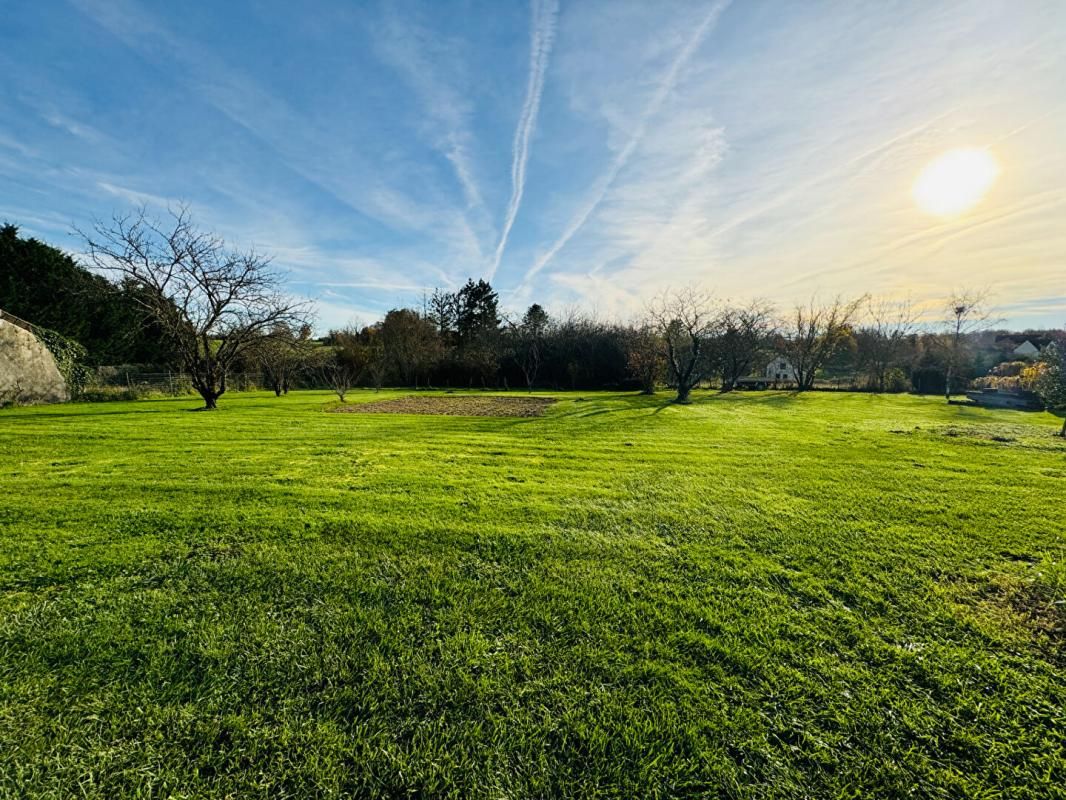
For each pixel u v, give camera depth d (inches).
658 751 69.2
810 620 103.8
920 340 1113.4
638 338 1057.5
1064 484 221.5
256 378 1101.1
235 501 185.8
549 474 239.8
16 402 624.1
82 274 837.8
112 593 113.0
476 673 85.5
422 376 1280.8
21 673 84.0
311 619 102.6
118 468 242.1
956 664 88.6
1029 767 66.5
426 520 165.8
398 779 64.5
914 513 177.5
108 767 65.6
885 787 63.8
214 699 78.4
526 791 63.4
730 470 249.8
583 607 108.9
